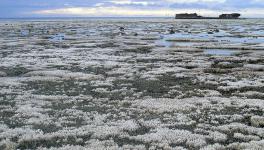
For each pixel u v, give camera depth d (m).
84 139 18.98
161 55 57.84
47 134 19.33
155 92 31.72
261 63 48.41
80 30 141.88
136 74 40.31
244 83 34.84
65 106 26.22
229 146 17.91
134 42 83.31
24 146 17.81
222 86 33.59
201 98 29.05
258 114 24.56
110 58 54.31
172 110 25.22
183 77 38.50
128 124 21.38
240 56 55.84
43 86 33.44
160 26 183.75
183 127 21.52
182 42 84.69
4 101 27.20
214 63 48.50
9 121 22.14
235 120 23.16
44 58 54.22
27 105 26.02
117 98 29.16
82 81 36.19
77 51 64.62
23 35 110.19
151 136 19.16
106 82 35.50
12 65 46.38
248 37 101.69
